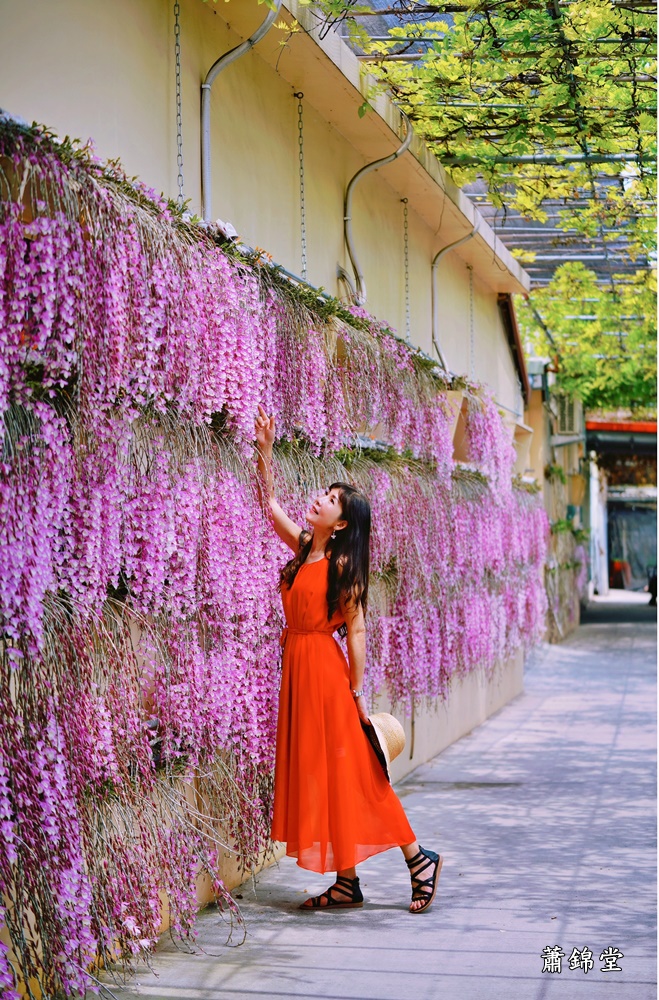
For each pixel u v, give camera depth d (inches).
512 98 264.1
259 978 144.5
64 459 121.3
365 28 235.8
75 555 127.7
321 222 248.7
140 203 143.2
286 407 191.5
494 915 173.5
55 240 117.9
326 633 175.9
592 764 310.2
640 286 482.3
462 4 218.4
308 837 169.9
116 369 129.6
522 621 452.4
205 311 155.7
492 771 301.0
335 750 171.9
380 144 268.8
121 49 157.6
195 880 170.7
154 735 145.7
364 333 235.9
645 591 1643.7
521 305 527.5
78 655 124.6
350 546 173.8
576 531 870.4
